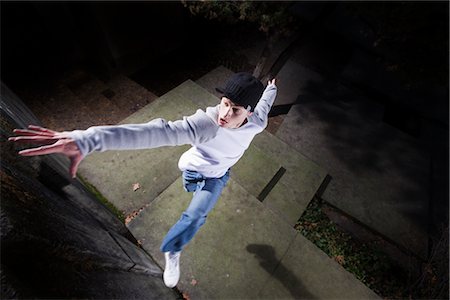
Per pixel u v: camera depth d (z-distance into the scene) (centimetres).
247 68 838
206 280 317
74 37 723
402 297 454
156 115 511
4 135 205
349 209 556
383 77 884
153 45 791
